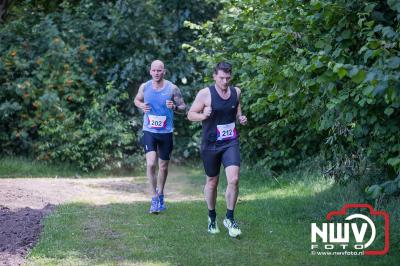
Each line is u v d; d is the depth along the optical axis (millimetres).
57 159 29359
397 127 12359
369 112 12383
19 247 13250
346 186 18328
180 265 12203
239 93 14250
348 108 12469
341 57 12617
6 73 29469
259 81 16500
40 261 12273
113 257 12695
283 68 14141
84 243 13719
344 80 12352
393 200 16266
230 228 14328
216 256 12852
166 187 23906
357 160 17641
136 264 12203
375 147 13586
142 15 31484
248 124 25500
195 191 22734
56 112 28797
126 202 19188
